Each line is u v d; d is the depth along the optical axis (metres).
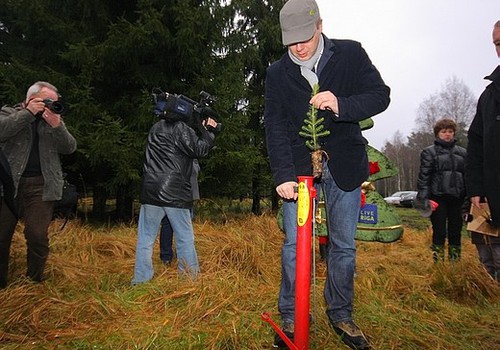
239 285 3.03
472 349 2.23
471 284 3.16
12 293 2.90
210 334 2.31
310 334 2.29
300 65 2.12
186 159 3.47
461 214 4.44
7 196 2.89
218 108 7.91
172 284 3.03
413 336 2.31
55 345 2.23
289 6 1.95
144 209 3.40
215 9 8.12
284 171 2.11
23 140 3.18
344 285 2.20
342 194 2.21
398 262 4.32
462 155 4.36
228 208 11.63
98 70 7.57
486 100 3.09
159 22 7.33
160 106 3.48
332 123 2.15
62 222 5.39
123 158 7.20
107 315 2.59
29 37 8.19
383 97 2.07
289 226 2.22
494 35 2.99
